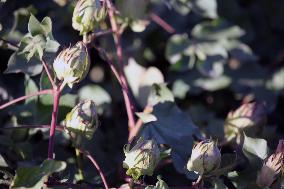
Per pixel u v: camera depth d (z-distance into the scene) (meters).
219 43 0.88
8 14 0.75
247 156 0.68
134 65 0.82
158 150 0.62
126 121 0.85
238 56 0.89
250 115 0.72
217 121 0.78
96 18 0.66
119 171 0.70
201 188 0.64
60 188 0.62
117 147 0.80
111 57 0.81
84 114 0.63
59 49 0.72
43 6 0.79
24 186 0.59
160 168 0.73
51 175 0.62
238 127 0.73
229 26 0.89
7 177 0.64
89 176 0.69
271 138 0.79
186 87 0.89
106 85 0.87
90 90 0.85
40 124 0.71
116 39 0.76
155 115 0.71
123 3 0.76
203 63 0.87
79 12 0.65
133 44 0.87
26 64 0.68
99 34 0.74
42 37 0.67
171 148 0.70
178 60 0.87
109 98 0.84
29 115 0.72
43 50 0.66
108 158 0.73
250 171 0.67
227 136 0.74
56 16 0.81
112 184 0.70
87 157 0.71
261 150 0.67
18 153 0.68
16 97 0.79
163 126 0.71
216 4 0.88
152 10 0.86
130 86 0.82
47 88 0.68
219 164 0.63
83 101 0.64
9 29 0.75
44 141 0.71
